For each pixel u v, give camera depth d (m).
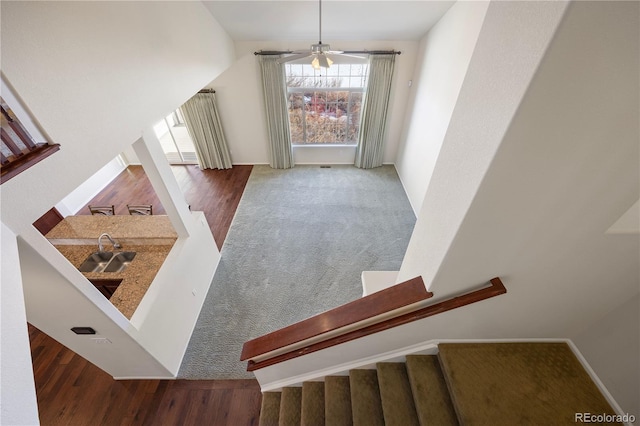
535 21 0.58
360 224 4.71
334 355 1.90
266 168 6.34
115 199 5.58
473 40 2.98
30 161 1.23
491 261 1.12
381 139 5.83
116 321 1.95
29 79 1.27
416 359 1.67
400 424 1.57
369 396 1.79
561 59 0.57
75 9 1.50
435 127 4.04
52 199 1.39
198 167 6.45
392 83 5.19
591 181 0.83
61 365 2.75
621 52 0.57
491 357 1.55
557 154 0.76
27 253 1.34
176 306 2.76
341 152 6.26
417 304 1.39
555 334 1.55
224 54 4.11
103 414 2.46
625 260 1.12
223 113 5.68
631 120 0.69
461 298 1.27
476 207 0.89
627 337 1.26
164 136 7.77
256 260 4.02
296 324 1.91
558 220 0.96
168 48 2.47
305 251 4.18
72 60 1.49
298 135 6.13
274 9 3.44
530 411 1.36
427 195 1.29
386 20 3.88
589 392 1.41
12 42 1.19
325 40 4.73
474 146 0.86
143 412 2.46
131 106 1.99
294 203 5.20
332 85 5.41
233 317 3.27
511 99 0.67
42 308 1.75
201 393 2.59
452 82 3.49
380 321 1.52
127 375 2.64
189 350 2.94
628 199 0.88
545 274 1.19
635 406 1.25
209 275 3.61
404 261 1.72
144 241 3.00
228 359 2.86
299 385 2.23
